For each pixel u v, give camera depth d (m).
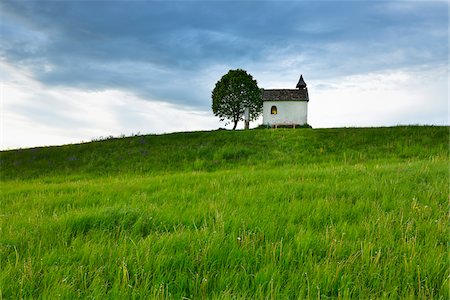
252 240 3.83
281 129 28.72
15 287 2.89
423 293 2.69
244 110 63.12
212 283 3.02
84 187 10.38
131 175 17.62
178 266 3.34
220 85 63.53
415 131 22.88
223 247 3.65
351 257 3.30
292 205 5.71
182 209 5.78
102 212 5.43
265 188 7.73
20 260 3.51
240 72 63.09
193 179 10.93
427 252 3.53
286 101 62.06
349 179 8.57
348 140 22.56
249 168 17.19
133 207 5.97
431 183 7.46
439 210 5.15
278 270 3.07
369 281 2.94
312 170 11.38
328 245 3.67
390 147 20.00
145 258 3.41
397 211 5.21
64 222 4.99
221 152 21.31
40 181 16.72
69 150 27.25
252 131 28.31
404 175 8.55
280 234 4.20
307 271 3.12
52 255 3.60
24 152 28.80
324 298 2.72
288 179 9.41
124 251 3.58
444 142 19.77
